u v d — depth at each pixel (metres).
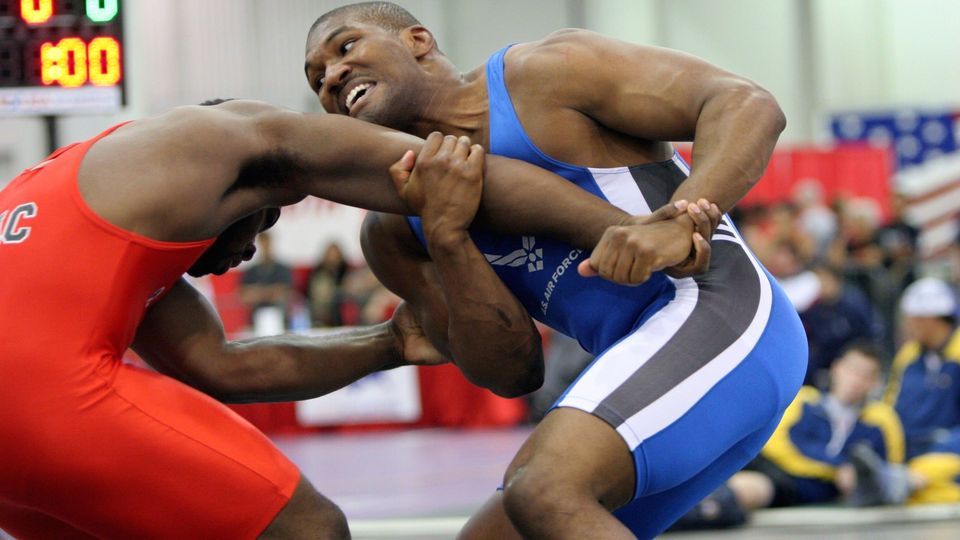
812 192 17.73
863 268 14.79
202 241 4.23
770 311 4.22
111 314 4.05
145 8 22.14
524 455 3.78
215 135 4.17
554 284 4.43
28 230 4.06
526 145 4.30
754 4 24.47
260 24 22.89
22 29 8.24
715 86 4.12
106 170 4.09
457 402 16.33
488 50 23.38
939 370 10.56
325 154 4.22
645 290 4.25
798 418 9.91
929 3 24.50
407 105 4.51
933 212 21.06
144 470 4.05
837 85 24.75
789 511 9.73
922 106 23.30
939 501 9.86
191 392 4.27
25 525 4.40
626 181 4.33
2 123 21.84
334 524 4.30
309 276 17.14
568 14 23.38
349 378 4.96
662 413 3.79
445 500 10.98
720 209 3.92
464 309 4.26
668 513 4.26
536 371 4.52
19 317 3.96
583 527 3.61
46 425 3.95
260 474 4.17
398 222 4.72
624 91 4.24
